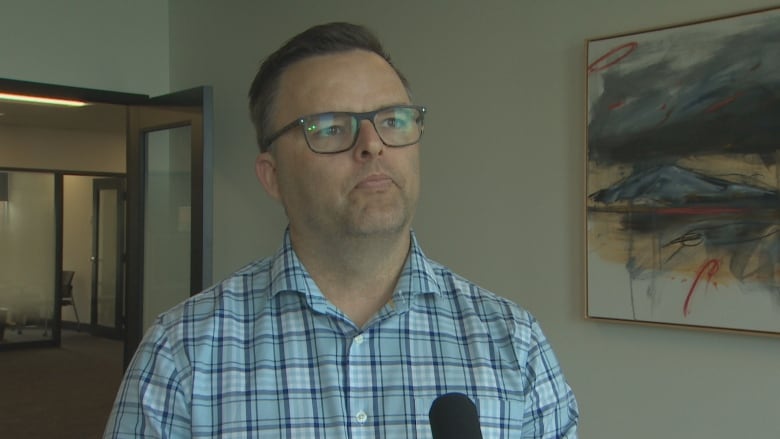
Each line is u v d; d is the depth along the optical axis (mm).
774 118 1961
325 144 907
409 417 895
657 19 2227
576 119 2414
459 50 2758
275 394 886
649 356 2254
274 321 938
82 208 9609
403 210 920
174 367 888
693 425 2156
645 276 2215
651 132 2203
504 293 2605
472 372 935
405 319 955
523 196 2557
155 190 3863
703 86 2098
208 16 3883
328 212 906
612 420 2334
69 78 3764
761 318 1983
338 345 922
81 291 9672
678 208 2145
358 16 3131
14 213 8289
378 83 934
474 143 2707
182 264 3721
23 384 6035
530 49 2541
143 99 3939
